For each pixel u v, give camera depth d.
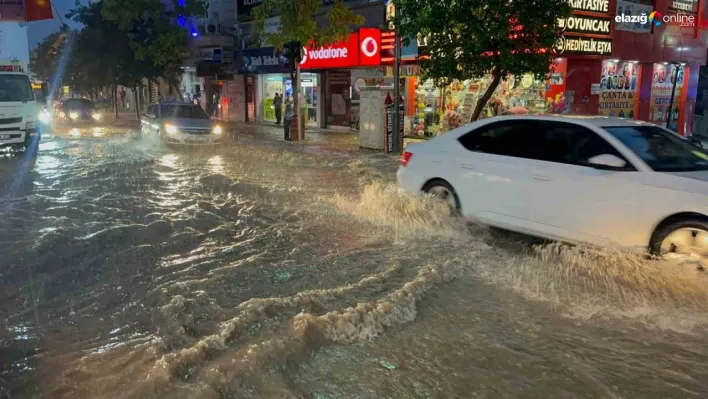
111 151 16.81
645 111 19.44
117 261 5.91
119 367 3.67
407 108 20.88
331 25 18.94
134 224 7.51
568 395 3.44
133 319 4.46
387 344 4.09
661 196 5.39
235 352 3.81
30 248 6.29
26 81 15.83
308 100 27.38
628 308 4.77
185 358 3.67
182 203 9.07
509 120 7.07
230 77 32.47
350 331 4.22
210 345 3.88
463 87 18.84
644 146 6.00
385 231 7.26
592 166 6.00
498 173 6.81
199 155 16.11
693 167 5.84
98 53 33.06
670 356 3.94
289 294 4.99
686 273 5.12
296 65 19.69
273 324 4.29
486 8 11.21
